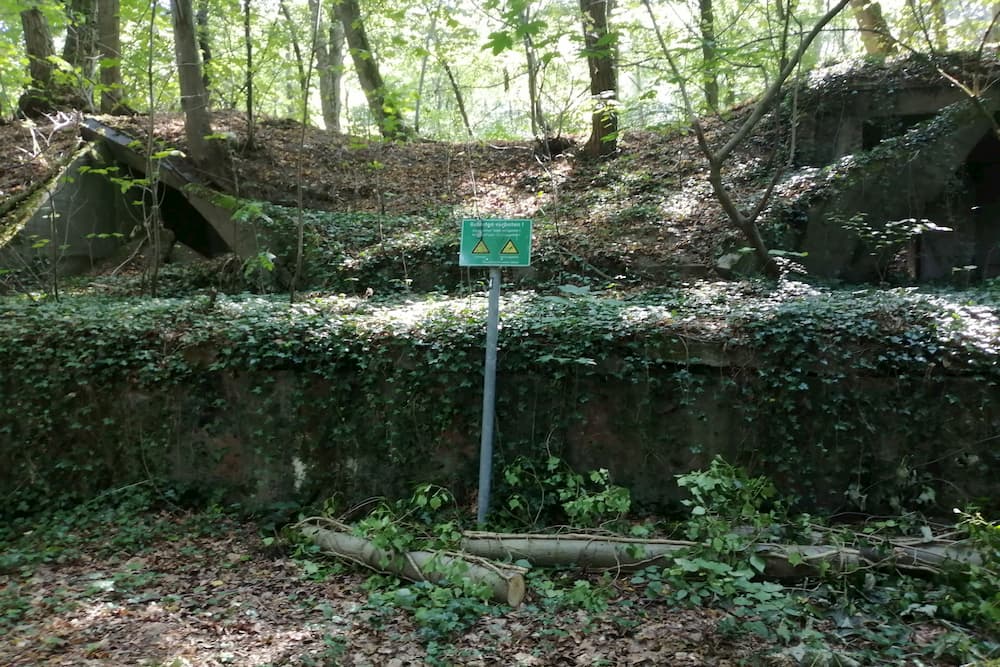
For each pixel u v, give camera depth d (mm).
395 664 4883
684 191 14047
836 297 8711
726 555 5816
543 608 5652
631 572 6160
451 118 18641
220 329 8383
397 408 7883
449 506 7625
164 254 16266
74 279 14383
